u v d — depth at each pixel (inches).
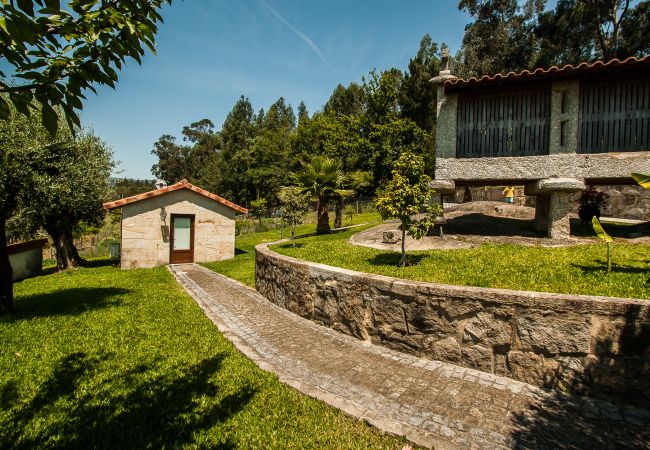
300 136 1405.0
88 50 86.0
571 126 285.3
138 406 134.2
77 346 194.2
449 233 362.0
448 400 142.3
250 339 213.8
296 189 542.3
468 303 169.2
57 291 353.1
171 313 261.1
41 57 80.9
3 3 67.4
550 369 149.9
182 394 143.3
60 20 82.7
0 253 271.9
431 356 181.2
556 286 180.7
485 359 165.3
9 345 194.5
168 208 567.5
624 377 136.3
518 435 119.3
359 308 212.4
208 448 111.2
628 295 159.9
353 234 478.0
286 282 279.1
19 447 111.0
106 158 565.9
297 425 124.6
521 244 292.7
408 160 247.8
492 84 298.4
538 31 1057.5
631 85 275.9
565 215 297.9
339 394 148.4
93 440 114.2
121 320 242.5
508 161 302.7
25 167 384.5
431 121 1165.7
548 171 291.0
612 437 117.3
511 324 158.6
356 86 1804.9
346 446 113.8
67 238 569.3
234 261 569.3
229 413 130.6
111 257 688.4
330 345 204.2
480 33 1139.9
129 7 86.4
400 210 244.5
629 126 275.3
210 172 2134.6
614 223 412.8
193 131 3102.9
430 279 210.5
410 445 114.5
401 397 145.2
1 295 269.9
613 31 915.4
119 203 525.7
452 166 319.6
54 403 136.6
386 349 196.9
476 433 120.6
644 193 507.8
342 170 796.6
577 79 282.5
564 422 126.2
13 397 140.8
